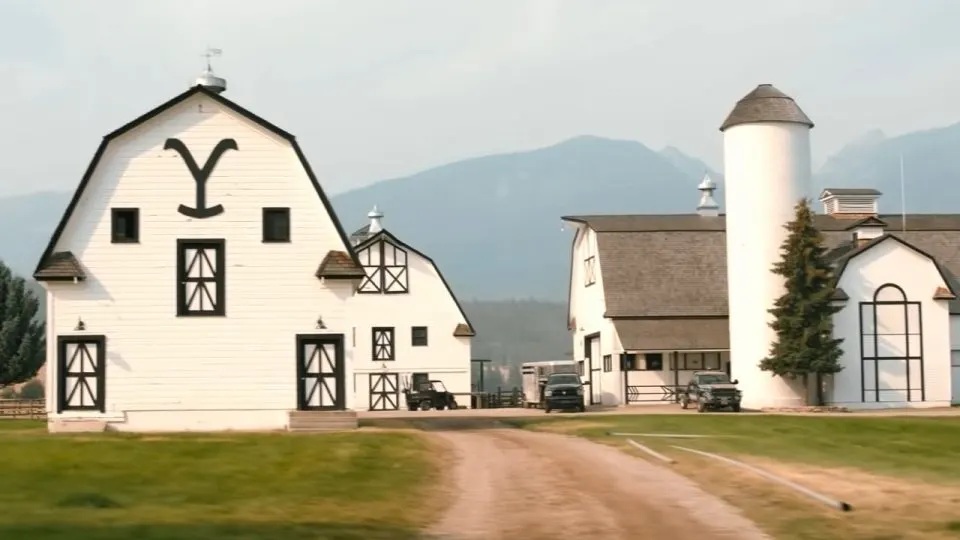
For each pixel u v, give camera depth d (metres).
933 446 39.03
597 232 77.62
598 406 72.31
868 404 65.00
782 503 22.48
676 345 71.69
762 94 67.56
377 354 82.81
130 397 43.38
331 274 43.81
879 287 65.62
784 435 41.72
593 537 18.91
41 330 80.81
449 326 83.56
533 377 76.19
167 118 44.31
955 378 69.44
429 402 78.81
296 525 19.70
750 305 65.88
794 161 66.19
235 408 43.59
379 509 21.97
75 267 43.44
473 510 22.05
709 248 77.31
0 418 61.94
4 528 18.58
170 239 44.06
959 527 19.77
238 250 44.19
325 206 44.53
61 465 29.59
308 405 43.88
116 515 20.58
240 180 44.47
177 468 29.02
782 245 65.38
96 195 43.94
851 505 22.38
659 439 38.00
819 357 63.34
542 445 36.03
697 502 22.70
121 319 43.62
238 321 43.97
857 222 74.19
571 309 88.69
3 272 80.75
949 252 75.69
